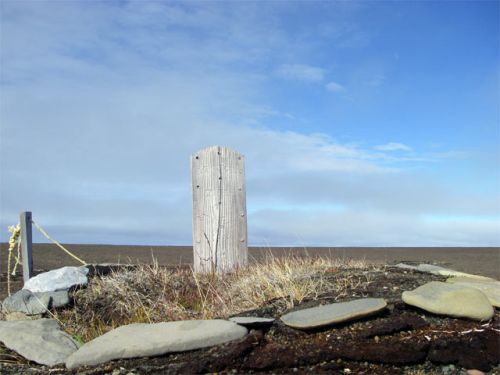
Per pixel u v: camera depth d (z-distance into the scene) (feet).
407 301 16.46
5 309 21.99
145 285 24.03
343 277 20.18
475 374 14.26
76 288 23.31
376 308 15.81
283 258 25.62
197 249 28.35
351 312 15.64
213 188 28.19
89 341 17.15
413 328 15.61
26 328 17.66
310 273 21.27
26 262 26.84
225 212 28.19
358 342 14.90
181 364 14.42
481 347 15.03
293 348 14.71
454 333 15.39
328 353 14.44
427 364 14.66
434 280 19.77
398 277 19.92
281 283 19.98
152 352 14.79
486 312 16.15
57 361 15.57
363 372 14.12
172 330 15.70
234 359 14.35
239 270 26.32
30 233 27.14
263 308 17.40
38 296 22.16
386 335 15.25
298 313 16.11
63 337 17.33
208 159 28.27
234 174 28.48
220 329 15.39
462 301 16.29
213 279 25.05
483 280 20.38
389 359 14.43
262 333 15.56
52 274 23.82
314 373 13.96
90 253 49.96
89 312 21.72
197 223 28.37
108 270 26.50
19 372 15.28
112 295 22.72
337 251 49.83
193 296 23.12
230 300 20.99
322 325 15.30
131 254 49.88
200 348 14.94
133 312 21.39
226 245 28.14
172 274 26.22
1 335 17.17
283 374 13.97
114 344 15.16
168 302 22.06
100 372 14.49
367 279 19.69
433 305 16.14
